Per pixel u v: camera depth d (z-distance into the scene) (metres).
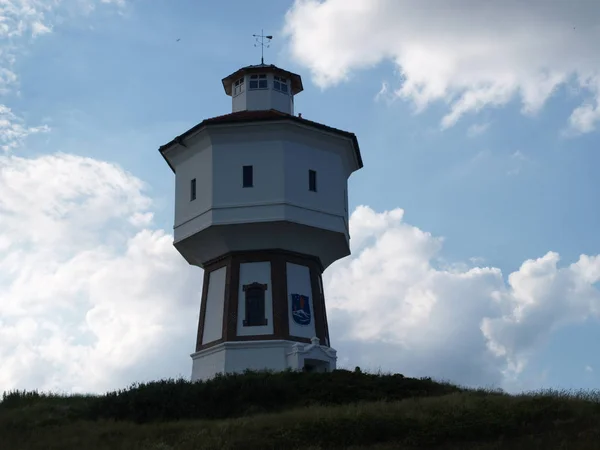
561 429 40.00
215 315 56.19
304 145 57.44
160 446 39.25
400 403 44.62
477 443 39.03
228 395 48.00
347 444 39.41
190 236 56.47
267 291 55.53
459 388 51.34
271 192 55.56
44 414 47.72
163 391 48.78
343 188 58.97
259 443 39.19
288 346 54.12
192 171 58.03
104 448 39.81
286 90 63.94
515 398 44.91
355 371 52.06
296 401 47.72
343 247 58.88
